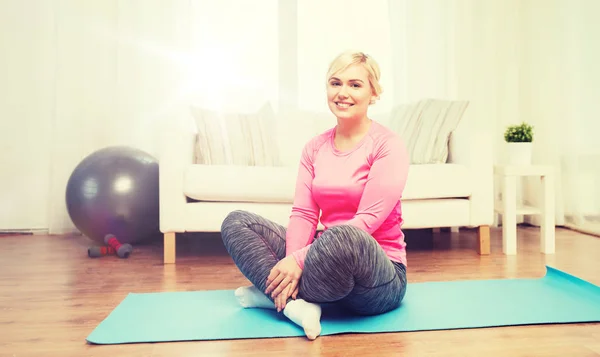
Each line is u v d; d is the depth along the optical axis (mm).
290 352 1391
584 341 1460
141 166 3162
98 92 3752
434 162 3055
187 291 2094
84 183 3090
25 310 1852
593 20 3973
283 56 3932
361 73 1589
